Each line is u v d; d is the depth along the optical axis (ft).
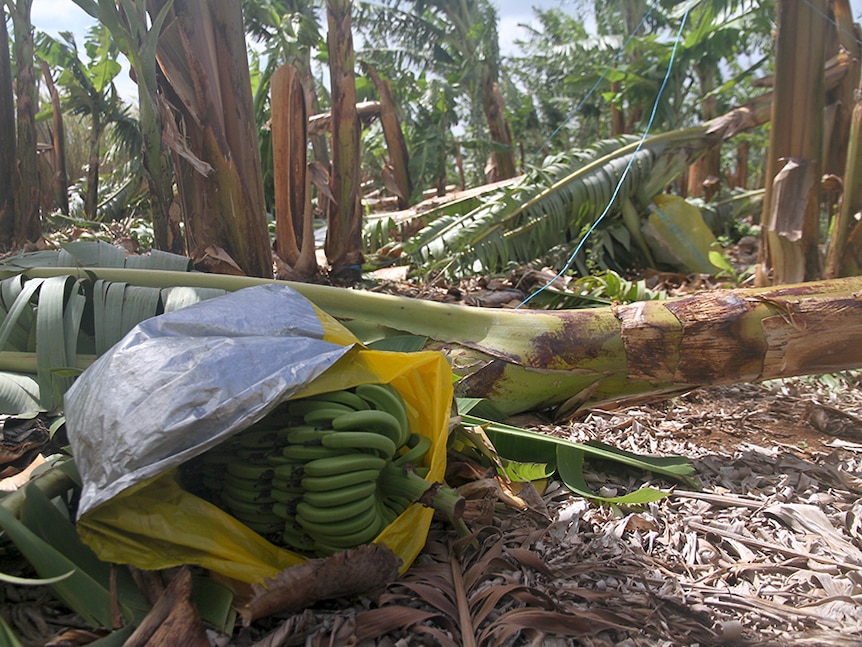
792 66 14.53
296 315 6.73
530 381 9.72
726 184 45.83
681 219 21.93
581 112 46.62
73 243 10.36
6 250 15.44
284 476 5.74
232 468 6.02
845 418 10.45
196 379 5.35
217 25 12.06
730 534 7.23
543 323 9.70
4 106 14.96
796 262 15.08
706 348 9.20
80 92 30.60
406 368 6.37
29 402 7.94
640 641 5.57
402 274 19.83
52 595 5.71
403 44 43.60
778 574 6.61
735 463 9.09
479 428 7.80
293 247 17.11
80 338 9.13
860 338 8.96
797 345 9.03
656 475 8.74
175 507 5.53
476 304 16.11
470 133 47.19
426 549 6.70
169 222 12.64
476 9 41.86
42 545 5.08
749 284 18.56
